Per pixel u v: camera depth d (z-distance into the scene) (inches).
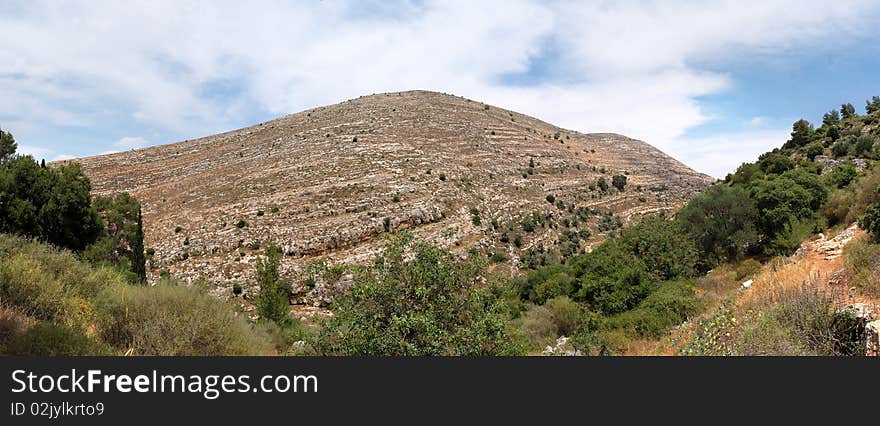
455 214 2795.3
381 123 4589.1
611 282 975.6
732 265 1011.9
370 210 2512.3
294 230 2277.3
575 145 5679.1
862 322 372.8
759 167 1830.7
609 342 685.9
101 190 3538.4
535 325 893.2
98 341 375.6
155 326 402.3
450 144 4264.3
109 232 1327.5
